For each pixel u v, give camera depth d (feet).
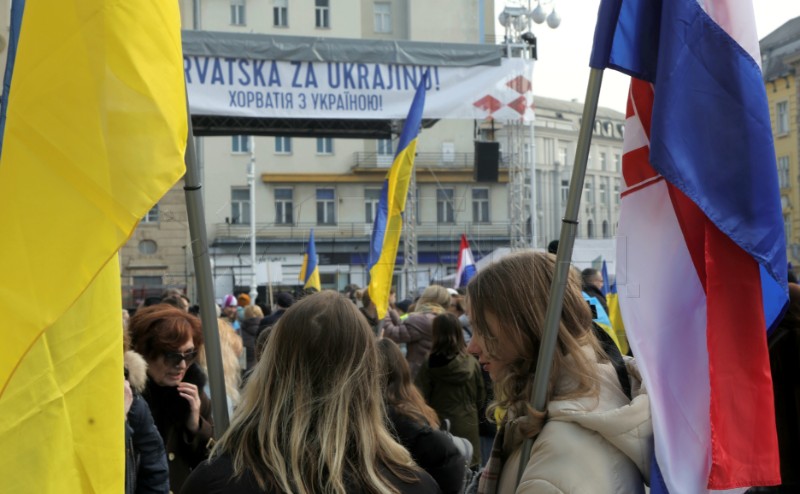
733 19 7.04
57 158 5.12
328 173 115.14
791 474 11.81
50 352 5.79
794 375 11.75
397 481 5.84
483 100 37.78
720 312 6.97
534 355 6.68
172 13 5.42
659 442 6.23
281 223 108.88
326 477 5.57
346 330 5.95
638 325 7.05
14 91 5.19
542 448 6.10
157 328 11.50
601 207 116.78
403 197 24.23
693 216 7.23
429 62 37.35
